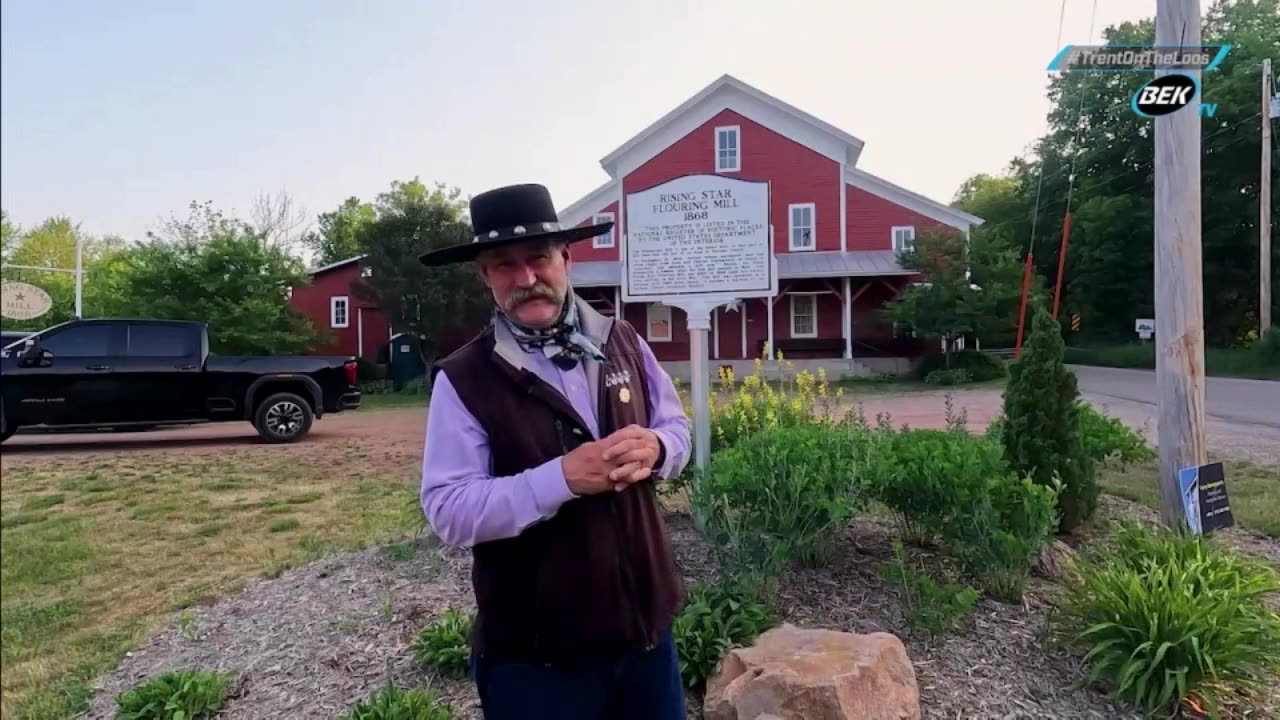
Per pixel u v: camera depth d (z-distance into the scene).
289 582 4.70
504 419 1.64
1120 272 36.69
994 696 2.81
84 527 6.55
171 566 5.39
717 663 2.89
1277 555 4.75
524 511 1.50
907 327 23.02
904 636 3.18
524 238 1.65
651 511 1.81
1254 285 33.53
